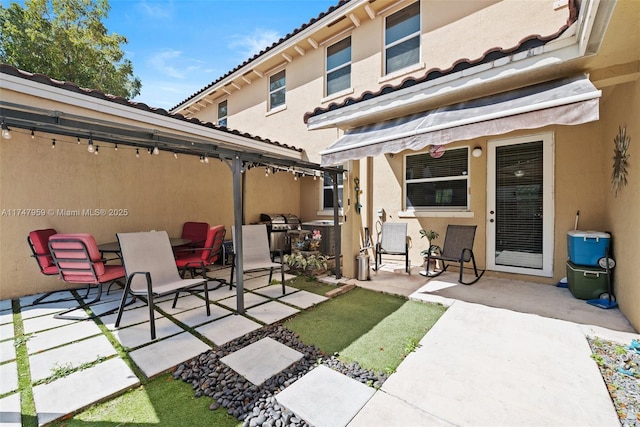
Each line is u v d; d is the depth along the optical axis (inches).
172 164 350.9
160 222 339.6
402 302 227.6
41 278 256.2
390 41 366.6
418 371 132.0
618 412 105.7
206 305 204.7
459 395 115.2
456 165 319.9
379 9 367.9
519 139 276.7
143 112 259.3
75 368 137.3
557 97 157.6
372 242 385.1
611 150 213.3
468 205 309.6
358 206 305.1
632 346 145.5
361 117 253.3
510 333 166.9
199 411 111.2
